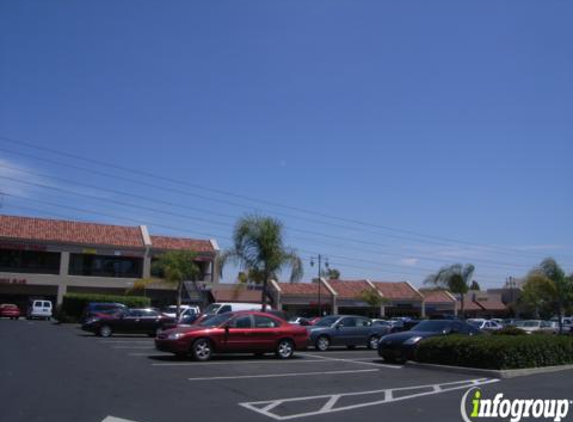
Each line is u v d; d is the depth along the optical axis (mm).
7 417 9156
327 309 57656
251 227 31828
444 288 48906
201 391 12117
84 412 9648
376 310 60531
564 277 44531
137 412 9773
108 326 29750
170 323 30875
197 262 55094
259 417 9641
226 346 18328
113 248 51594
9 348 20297
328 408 10516
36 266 50781
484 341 16156
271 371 15922
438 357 17141
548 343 17172
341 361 19312
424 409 10508
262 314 19438
